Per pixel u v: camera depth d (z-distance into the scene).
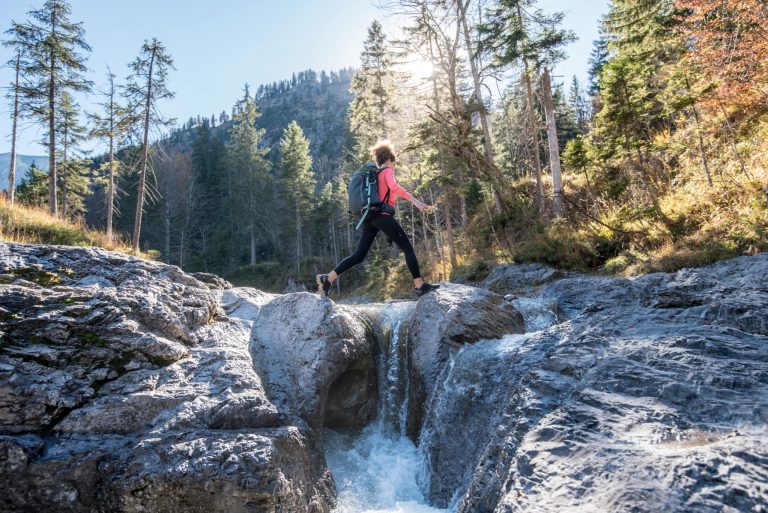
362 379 5.24
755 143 10.30
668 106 11.30
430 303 5.53
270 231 56.28
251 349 4.91
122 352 3.94
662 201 11.69
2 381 3.25
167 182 58.75
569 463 1.83
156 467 3.14
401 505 3.89
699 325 3.32
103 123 28.28
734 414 1.91
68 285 4.46
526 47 17.12
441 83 17.39
